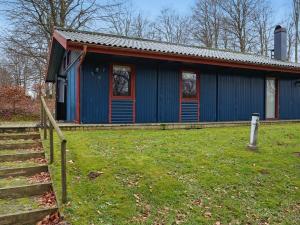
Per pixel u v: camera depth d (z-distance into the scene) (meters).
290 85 15.62
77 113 10.23
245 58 14.49
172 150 7.15
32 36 21.77
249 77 14.03
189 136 8.83
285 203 5.22
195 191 5.21
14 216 4.09
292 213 4.97
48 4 21.67
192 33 39.75
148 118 11.36
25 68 27.00
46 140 7.22
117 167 5.73
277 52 19.06
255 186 5.65
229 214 4.69
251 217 4.70
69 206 4.34
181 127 10.67
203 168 6.14
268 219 4.71
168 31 42.00
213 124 11.42
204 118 12.66
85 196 4.64
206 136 8.95
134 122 11.06
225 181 5.66
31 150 6.68
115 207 4.47
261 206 5.03
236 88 13.60
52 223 4.09
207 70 12.79
